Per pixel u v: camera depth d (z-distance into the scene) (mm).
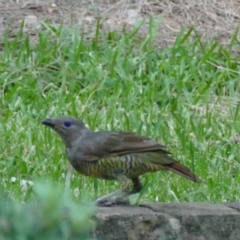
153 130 12602
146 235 8320
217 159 12016
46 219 5215
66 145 8930
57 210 5203
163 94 13852
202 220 8484
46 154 11781
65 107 13273
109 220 8195
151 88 13914
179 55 15023
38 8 16219
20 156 11734
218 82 14492
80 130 8875
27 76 14227
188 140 12453
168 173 11180
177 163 8664
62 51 14891
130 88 13898
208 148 12320
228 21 16516
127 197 8961
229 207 8898
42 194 5141
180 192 10883
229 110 13648
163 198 10633
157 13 16469
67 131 8852
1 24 15789
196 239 8477
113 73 14391
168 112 13367
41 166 11430
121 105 13500
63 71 14312
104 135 8711
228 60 14984
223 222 8539
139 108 13414
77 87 14094
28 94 13695
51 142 11992
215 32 16125
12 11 16125
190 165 11750
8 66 14445
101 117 13047
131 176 8703
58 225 5391
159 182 11070
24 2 16328
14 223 5270
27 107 13359
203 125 12891
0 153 11844
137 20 16219
